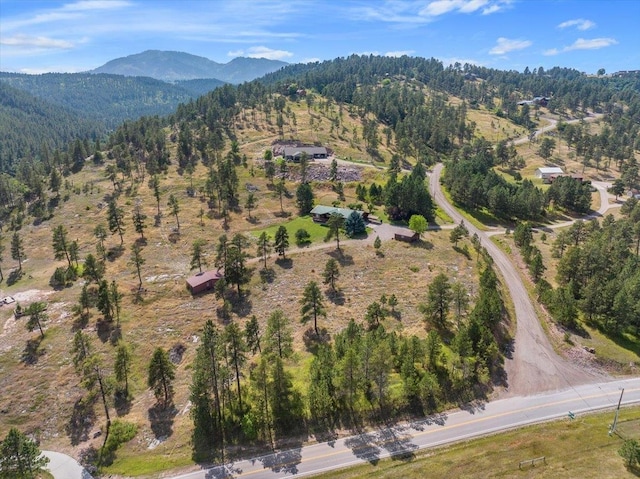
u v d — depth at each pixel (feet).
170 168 625.82
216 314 318.86
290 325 302.86
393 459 196.13
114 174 577.02
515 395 234.99
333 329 295.28
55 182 583.17
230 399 229.86
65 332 297.12
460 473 183.21
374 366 219.41
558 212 537.65
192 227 460.14
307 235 422.00
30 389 249.96
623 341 276.82
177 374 262.06
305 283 352.28
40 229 476.95
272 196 540.11
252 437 211.61
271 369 223.71
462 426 214.48
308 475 190.29
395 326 290.76
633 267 329.93
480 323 256.52
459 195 545.44
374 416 220.84
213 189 526.16
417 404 226.17
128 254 404.16
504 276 364.17
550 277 359.46
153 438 217.56
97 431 224.94
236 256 342.23
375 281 351.46
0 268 401.08
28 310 287.89
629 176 637.30
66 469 203.82
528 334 286.87
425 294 329.52
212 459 203.00
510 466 184.96
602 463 182.80
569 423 213.66
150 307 325.42
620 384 243.60
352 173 600.80
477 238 407.64
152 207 508.53
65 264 399.65
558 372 252.01
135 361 272.72
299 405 224.33
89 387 236.43
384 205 516.32
